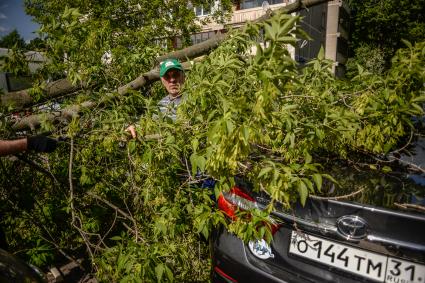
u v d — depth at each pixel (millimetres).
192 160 1770
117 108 2758
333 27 31266
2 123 3002
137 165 2574
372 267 1604
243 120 1490
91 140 2697
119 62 3932
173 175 2512
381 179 1997
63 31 2910
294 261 1851
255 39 2504
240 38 2492
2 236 2320
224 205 2139
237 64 2047
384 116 2186
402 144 2488
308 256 1800
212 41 4008
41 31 2809
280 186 1551
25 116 3492
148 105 2453
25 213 3025
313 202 1775
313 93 2150
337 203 1692
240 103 1480
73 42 3113
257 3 20562
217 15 7949
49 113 3158
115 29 5977
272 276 1879
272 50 1313
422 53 1959
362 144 2336
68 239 3324
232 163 1446
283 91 1394
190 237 2637
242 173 1995
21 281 1837
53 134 2965
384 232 1568
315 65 2385
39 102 3592
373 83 2168
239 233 1851
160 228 2264
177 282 2553
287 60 1308
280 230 1914
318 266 1762
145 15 7031
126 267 2016
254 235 1824
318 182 1559
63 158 3279
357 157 2402
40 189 3371
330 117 1895
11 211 3072
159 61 4102
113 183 3258
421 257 1493
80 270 3008
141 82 3660
